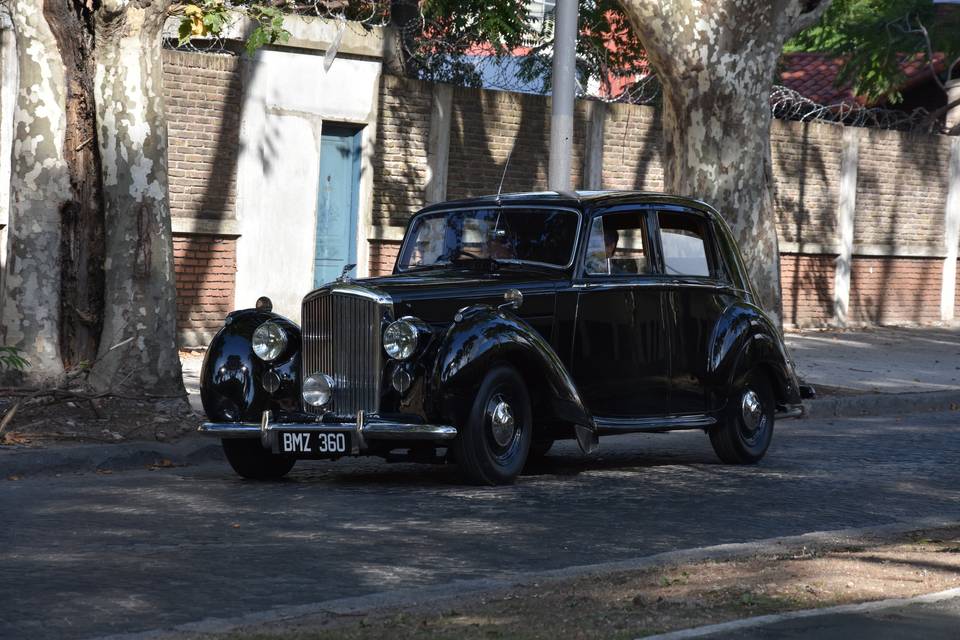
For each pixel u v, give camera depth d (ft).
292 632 25.18
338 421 44.57
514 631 25.18
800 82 155.63
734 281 54.65
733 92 71.92
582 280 48.49
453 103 97.96
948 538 37.04
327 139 93.20
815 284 121.70
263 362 46.39
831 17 134.00
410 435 43.14
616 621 26.04
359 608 27.27
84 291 54.54
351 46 92.02
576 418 46.47
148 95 54.60
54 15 53.26
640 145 108.37
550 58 108.58
